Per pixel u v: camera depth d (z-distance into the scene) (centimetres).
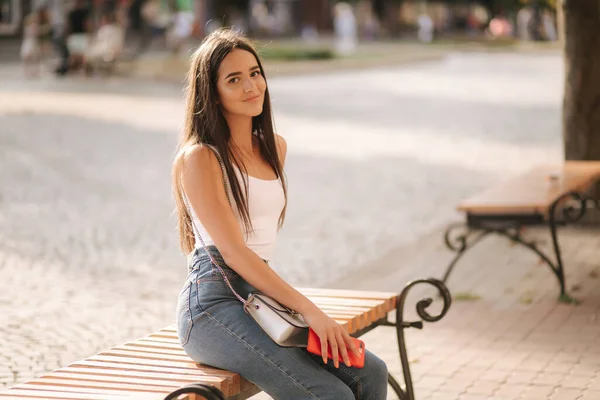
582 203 888
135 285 951
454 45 6406
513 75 3984
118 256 1071
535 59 5078
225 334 452
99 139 2019
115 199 1405
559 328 790
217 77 471
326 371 453
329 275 991
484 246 1098
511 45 6272
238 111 474
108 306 875
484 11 8606
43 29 3600
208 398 405
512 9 7631
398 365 702
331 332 448
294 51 4850
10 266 1017
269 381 447
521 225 1000
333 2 7925
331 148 1973
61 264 1032
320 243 1136
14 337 780
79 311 859
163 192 1461
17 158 1748
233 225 457
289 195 1447
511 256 1048
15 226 1213
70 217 1276
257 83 477
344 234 1182
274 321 446
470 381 665
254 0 7488
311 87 3466
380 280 967
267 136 495
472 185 1527
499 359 712
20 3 5234
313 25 7925
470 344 751
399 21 8088
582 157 1252
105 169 1662
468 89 3359
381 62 4569
